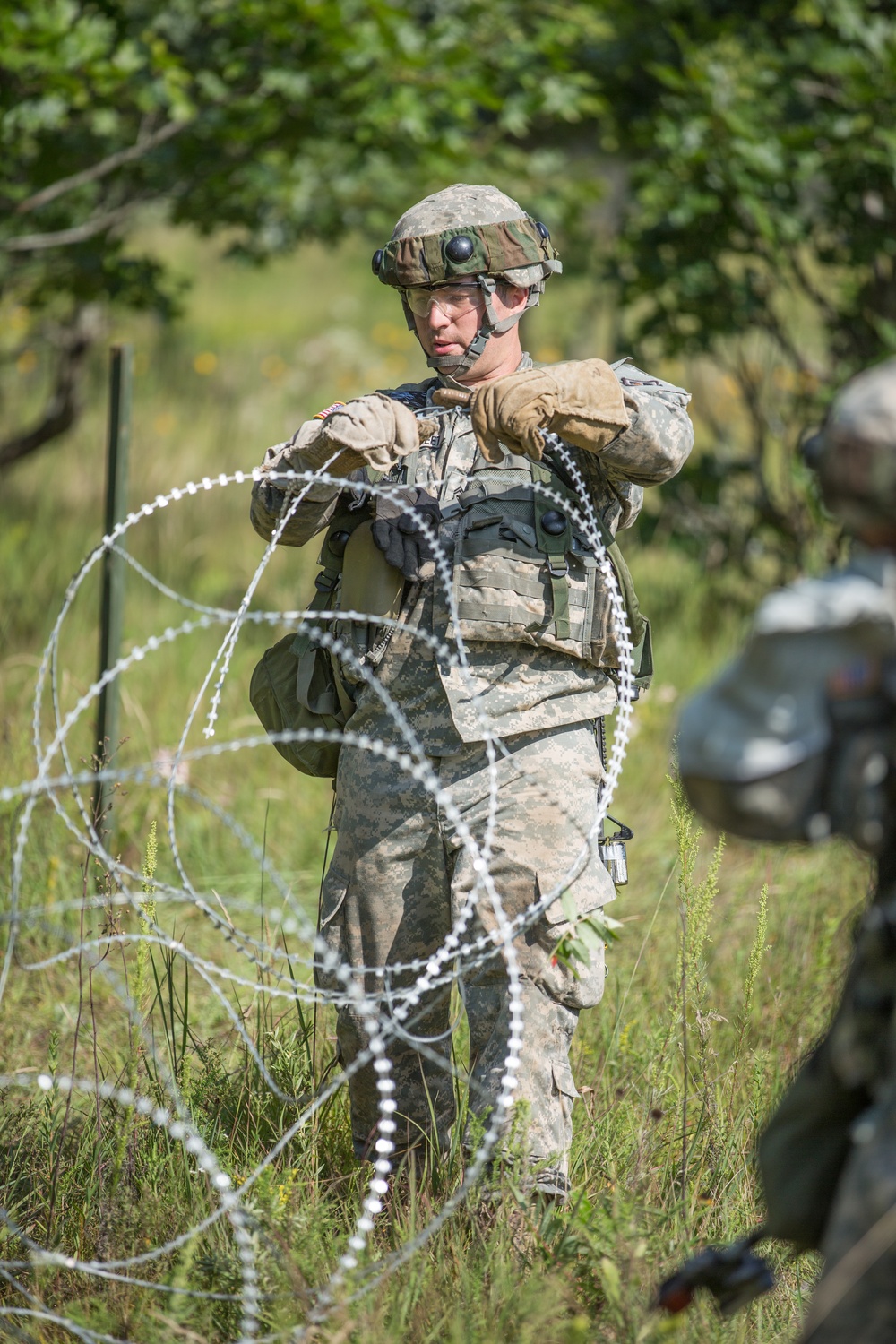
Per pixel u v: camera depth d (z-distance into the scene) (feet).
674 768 37.01
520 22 90.12
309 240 105.40
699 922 37.04
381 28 77.36
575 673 34.94
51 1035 38.42
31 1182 35.99
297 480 34.32
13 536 94.63
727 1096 38.29
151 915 35.70
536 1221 31.65
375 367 174.81
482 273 34.73
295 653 37.09
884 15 83.66
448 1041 37.22
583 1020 43.29
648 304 161.89
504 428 32.04
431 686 34.68
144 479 116.26
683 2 85.76
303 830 62.34
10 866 54.13
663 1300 25.85
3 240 88.28
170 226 96.12
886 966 21.42
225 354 178.09
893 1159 20.18
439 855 35.06
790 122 83.05
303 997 30.53
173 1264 32.24
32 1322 30.68
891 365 21.03
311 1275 30.19
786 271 91.86
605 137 93.97
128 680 71.92
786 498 90.79
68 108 81.97
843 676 20.33
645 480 33.88
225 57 80.69
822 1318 20.42
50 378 146.82
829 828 21.20
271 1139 37.88
